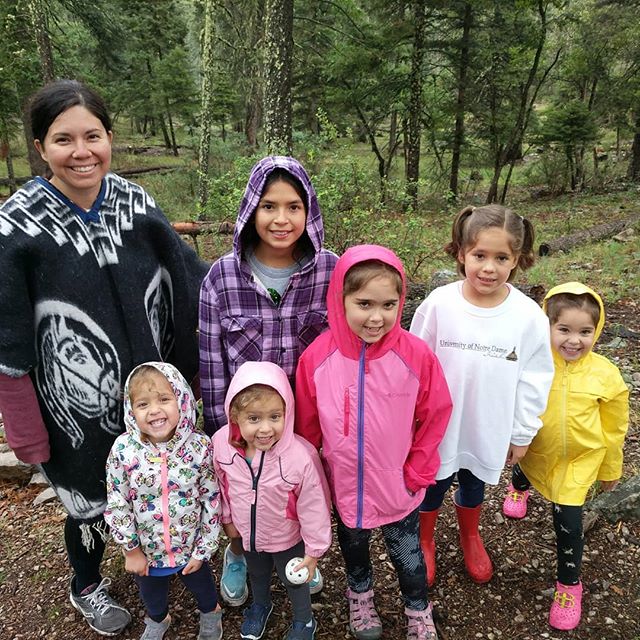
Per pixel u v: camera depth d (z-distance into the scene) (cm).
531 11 1372
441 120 1422
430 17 1334
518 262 205
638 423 352
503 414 209
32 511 319
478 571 244
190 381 235
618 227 929
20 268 172
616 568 251
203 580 212
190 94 2342
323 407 193
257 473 193
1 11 1312
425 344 193
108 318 189
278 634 225
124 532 194
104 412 197
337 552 266
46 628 237
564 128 1500
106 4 1636
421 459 197
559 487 222
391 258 179
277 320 200
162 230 199
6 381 180
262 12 1362
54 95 168
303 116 1880
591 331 212
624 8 1543
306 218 192
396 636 223
